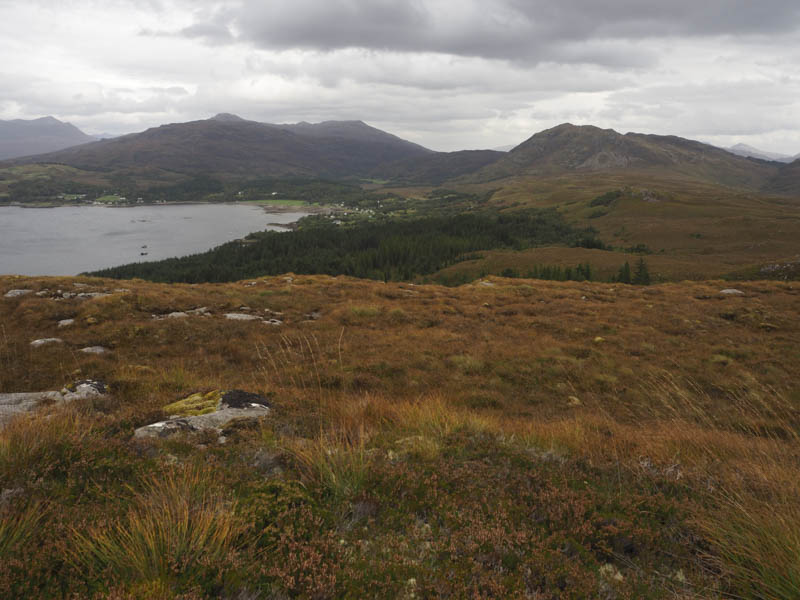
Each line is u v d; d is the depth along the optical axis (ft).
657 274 318.24
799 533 11.85
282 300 76.23
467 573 11.19
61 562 9.96
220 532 11.14
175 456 17.66
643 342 59.72
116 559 9.87
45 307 57.11
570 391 44.55
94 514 11.69
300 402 29.91
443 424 24.63
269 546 11.32
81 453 15.60
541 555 12.00
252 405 26.81
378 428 24.56
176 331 53.11
